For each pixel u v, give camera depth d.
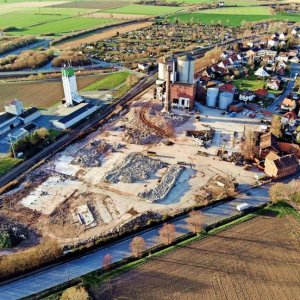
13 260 64.81
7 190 89.06
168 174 93.62
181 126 121.06
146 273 64.62
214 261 67.00
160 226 76.56
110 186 89.88
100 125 123.06
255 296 60.00
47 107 138.88
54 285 62.75
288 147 102.44
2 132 118.31
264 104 138.00
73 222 77.81
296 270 65.00
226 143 109.81
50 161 101.69
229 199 84.56
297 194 82.69
